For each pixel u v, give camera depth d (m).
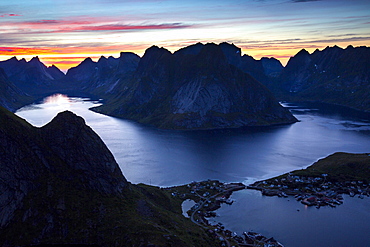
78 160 177.50
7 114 179.38
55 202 159.25
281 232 172.75
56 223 152.25
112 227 150.62
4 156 162.88
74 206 159.62
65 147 180.38
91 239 147.62
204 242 152.50
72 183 169.88
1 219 149.25
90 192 168.88
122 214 159.25
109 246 143.12
